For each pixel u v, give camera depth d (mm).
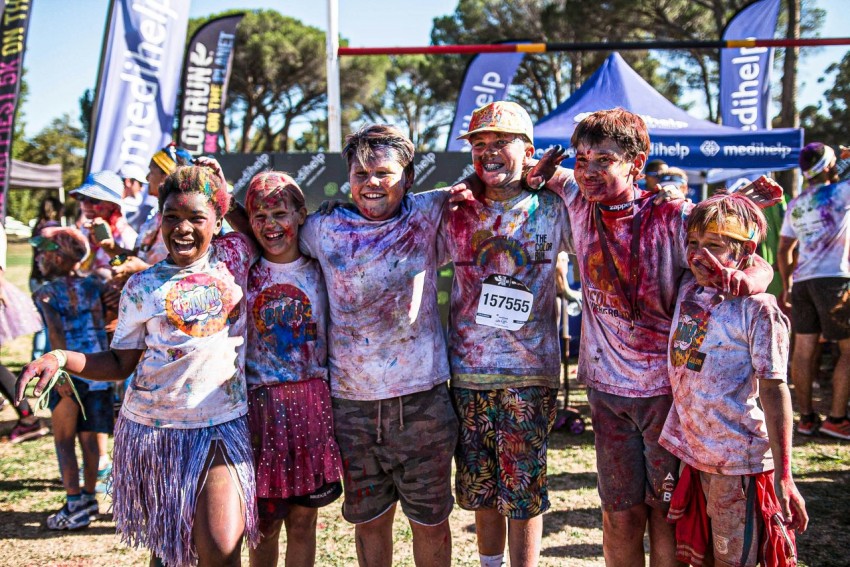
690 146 6523
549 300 2703
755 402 2307
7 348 10055
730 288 2203
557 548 3492
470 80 8789
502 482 2664
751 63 9484
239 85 31547
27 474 4832
